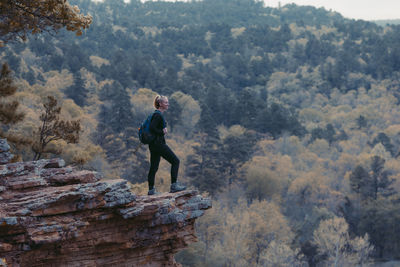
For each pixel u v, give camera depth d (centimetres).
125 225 668
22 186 640
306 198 8406
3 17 1054
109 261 670
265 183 7850
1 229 554
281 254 4741
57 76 14625
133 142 7619
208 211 5081
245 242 5000
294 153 11188
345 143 12644
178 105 12569
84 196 612
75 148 4175
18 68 13738
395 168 9688
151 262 719
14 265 562
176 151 9688
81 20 1098
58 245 603
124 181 665
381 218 6819
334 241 5041
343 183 9119
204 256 4847
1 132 1402
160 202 691
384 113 17888
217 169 8106
